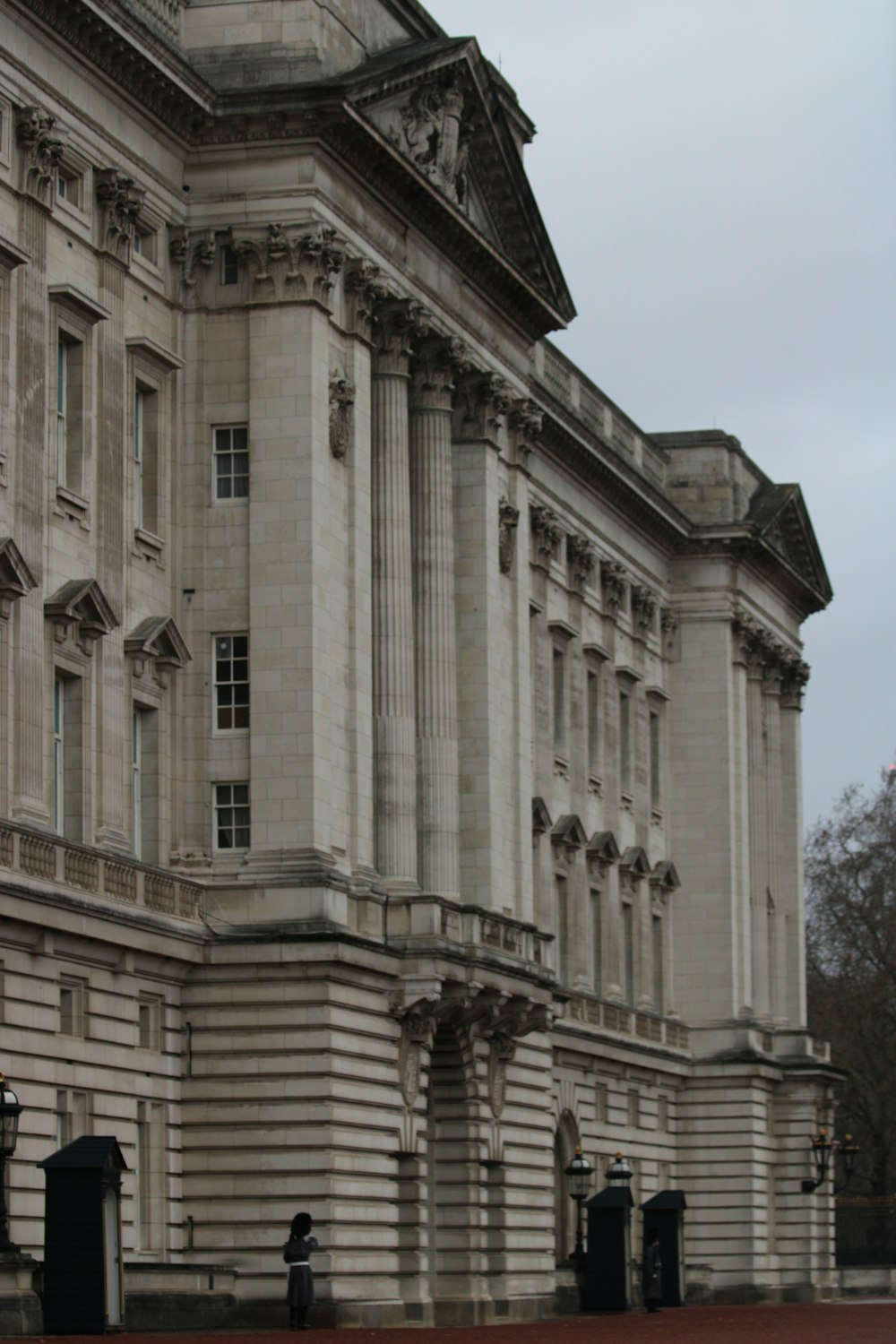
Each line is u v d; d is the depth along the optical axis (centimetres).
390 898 7344
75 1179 5394
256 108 7019
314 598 6950
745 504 12131
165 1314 6125
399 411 7681
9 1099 5369
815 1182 11869
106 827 6438
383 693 7562
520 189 8444
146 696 6781
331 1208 6706
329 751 7012
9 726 5981
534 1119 8519
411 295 7744
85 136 6525
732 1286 11400
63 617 6228
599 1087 10438
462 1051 7869
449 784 7931
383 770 7531
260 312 7038
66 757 6366
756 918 12075
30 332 6184
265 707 6931
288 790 6894
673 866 11531
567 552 10431
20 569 5981
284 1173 6725
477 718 8238
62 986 6144
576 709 10438
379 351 7656
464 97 8006
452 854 7912
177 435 7012
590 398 11044
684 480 11988
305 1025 6769
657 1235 9825
